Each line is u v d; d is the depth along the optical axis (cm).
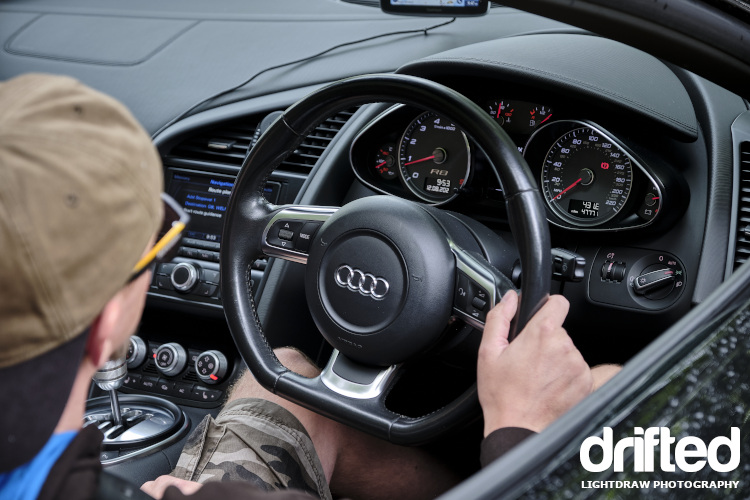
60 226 49
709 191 158
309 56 214
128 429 173
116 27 247
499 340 100
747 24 90
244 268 135
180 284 193
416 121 173
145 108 215
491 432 94
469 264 116
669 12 85
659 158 158
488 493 59
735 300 91
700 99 164
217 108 208
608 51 172
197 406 198
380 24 223
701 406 79
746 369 89
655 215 155
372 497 150
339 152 186
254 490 65
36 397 52
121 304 59
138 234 55
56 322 50
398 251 116
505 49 173
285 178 191
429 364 153
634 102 156
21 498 55
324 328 125
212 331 201
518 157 106
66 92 54
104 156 52
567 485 63
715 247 156
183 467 119
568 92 160
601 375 136
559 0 85
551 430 66
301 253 130
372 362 122
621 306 162
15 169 48
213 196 199
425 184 177
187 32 237
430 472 153
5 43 251
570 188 165
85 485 57
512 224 106
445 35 210
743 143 160
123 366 161
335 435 138
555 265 136
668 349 78
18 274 48
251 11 242
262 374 130
